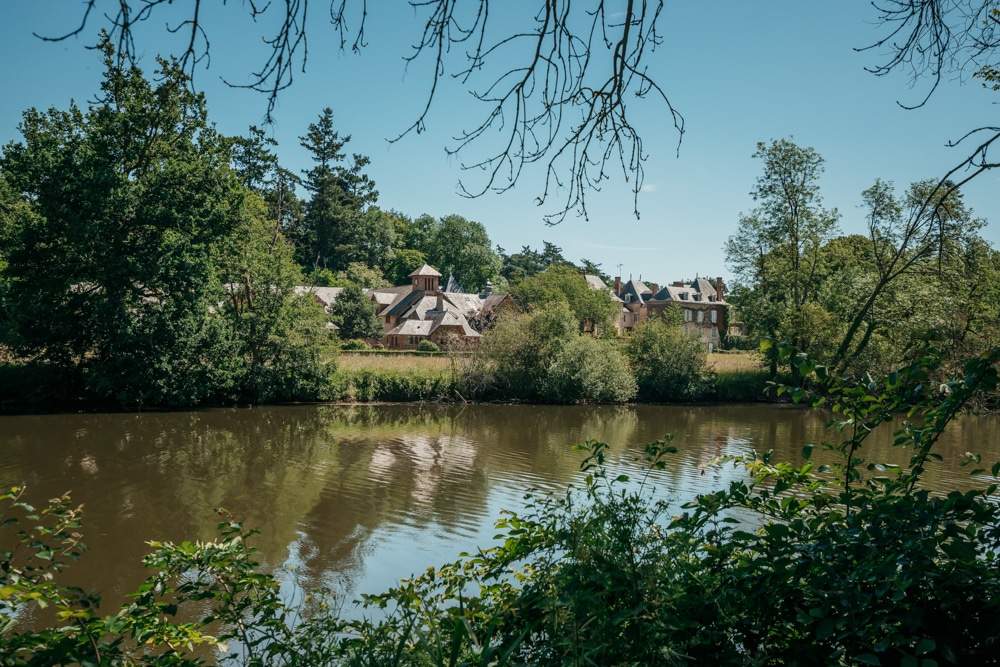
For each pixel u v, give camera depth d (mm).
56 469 19266
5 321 34219
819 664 2779
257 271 35250
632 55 3057
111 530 13680
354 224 98500
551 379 38938
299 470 19906
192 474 19047
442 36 2793
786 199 42344
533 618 3379
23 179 29359
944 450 23781
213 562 3564
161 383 31000
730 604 3061
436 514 15359
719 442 25891
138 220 30688
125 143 29641
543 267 133875
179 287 31406
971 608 2654
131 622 3338
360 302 75188
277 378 35219
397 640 3424
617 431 29016
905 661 2355
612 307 81625
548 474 19656
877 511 2906
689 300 94562
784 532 3092
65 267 30531
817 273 44406
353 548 12977
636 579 3066
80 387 32062
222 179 32094
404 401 37938
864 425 3367
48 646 2939
